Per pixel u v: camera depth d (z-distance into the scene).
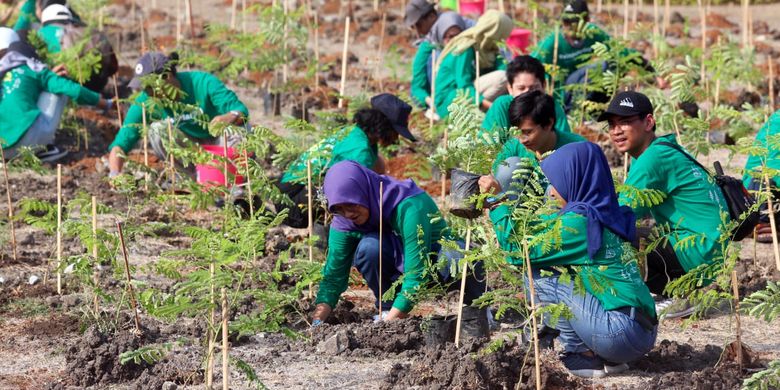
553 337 8.11
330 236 8.87
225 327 6.65
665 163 8.89
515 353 7.59
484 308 8.28
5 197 13.19
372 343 8.30
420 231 8.25
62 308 9.41
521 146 9.29
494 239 7.74
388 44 22.84
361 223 8.66
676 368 7.83
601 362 7.65
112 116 17.69
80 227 8.75
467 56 14.42
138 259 10.80
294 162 10.54
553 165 7.45
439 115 14.93
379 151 12.89
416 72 15.59
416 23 16.42
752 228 8.95
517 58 11.18
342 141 10.22
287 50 17.33
